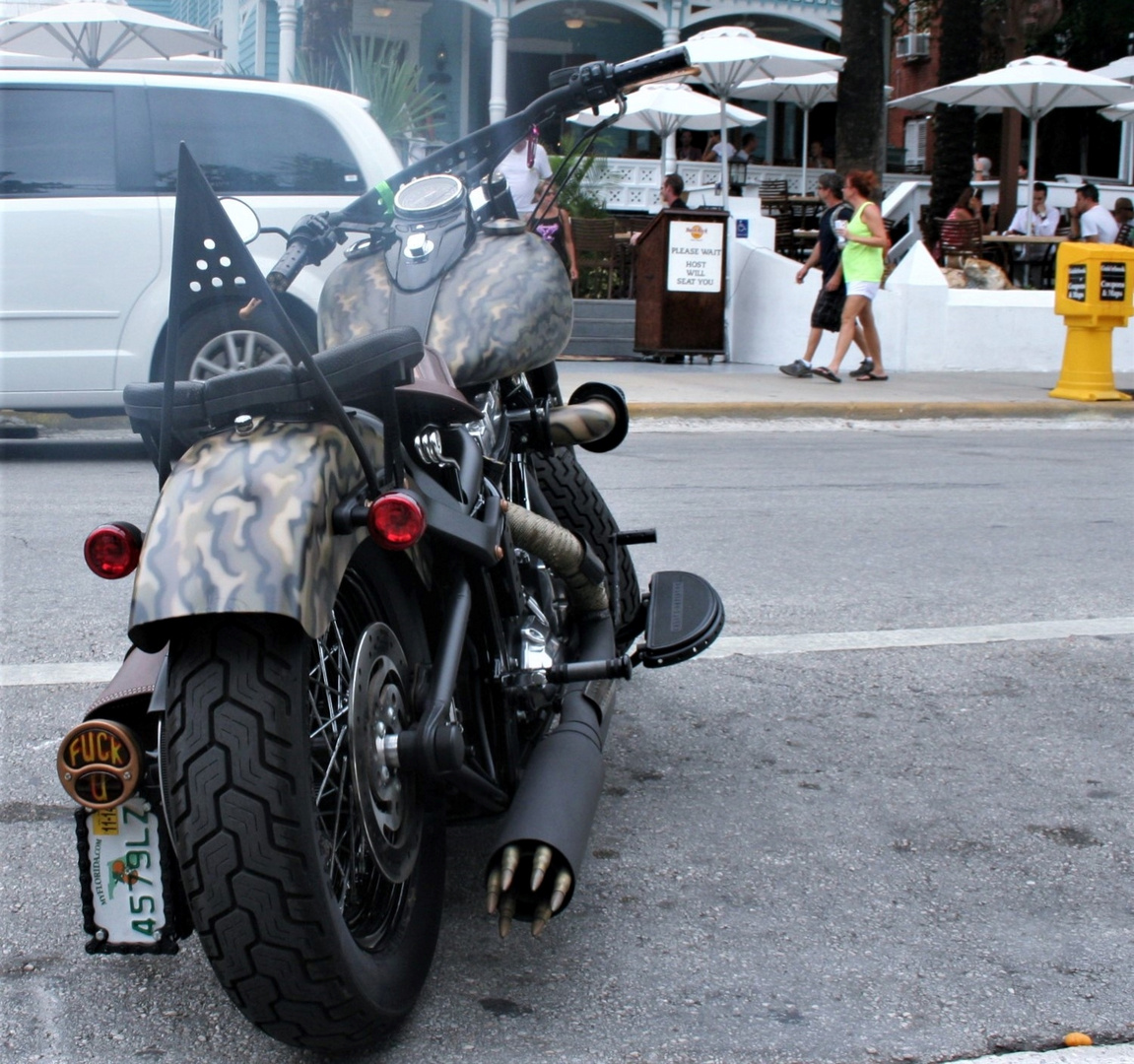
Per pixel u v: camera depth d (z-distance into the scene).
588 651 3.08
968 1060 2.27
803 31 27.47
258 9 22.81
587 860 3.03
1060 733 3.87
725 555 5.95
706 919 2.76
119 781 2.12
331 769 2.20
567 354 15.34
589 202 17.12
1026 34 21.61
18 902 2.80
